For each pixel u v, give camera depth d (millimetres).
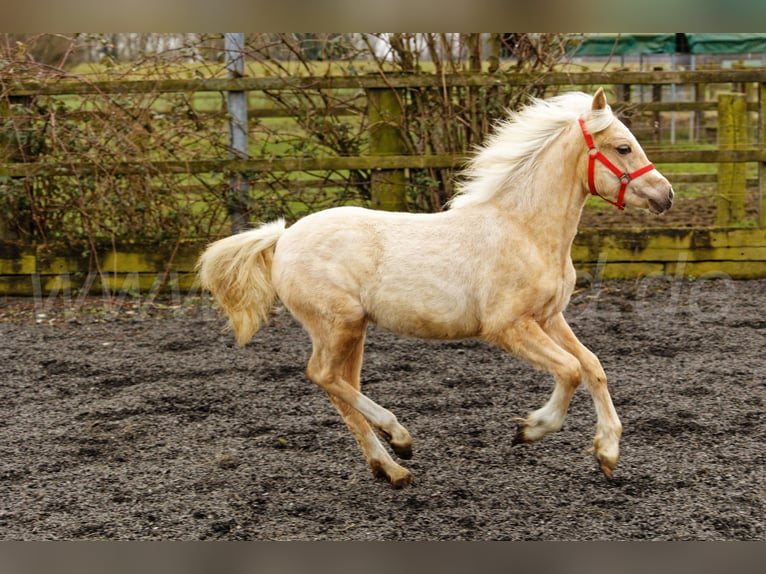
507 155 4953
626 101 10219
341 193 9656
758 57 15594
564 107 5020
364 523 4430
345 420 4953
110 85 9180
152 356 7367
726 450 5188
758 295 8906
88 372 6957
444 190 9562
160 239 9273
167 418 5934
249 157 9617
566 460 5133
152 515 4508
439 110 9461
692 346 7363
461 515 4488
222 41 9352
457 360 7121
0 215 9438
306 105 9586
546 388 6410
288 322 8414
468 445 5406
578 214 4984
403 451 4801
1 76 9078
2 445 5457
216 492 4773
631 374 6680
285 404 6180
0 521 4441
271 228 5145
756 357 7016
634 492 4676
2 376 6871
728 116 9914
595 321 8164
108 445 5457
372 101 9422
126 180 9414
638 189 4797
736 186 10000
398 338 7773
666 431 5516
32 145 9391
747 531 4246
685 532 4250
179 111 9367
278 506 4617
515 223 4883
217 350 7527
